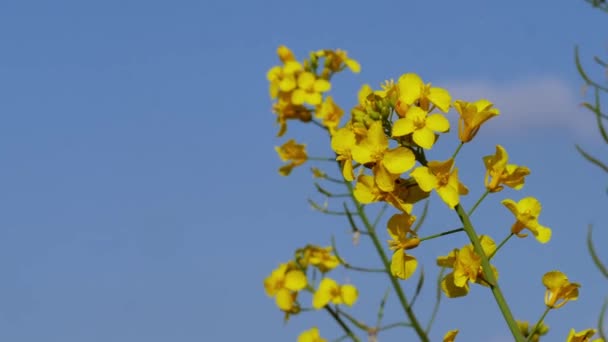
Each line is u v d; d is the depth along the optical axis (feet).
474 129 1.44
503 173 1.46
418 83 1.47
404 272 1.48
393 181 1.45
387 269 2.00
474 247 1.45
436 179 1.44
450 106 1.46
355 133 1.48
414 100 1.47
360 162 1.45
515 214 1.46
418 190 1.47
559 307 1.46
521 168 1.45
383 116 1.48
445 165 1.44
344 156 1.49
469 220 1.46
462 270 1.46
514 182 1.46
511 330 1.45
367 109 1.49
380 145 1.45
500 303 1.45
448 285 1.48
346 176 1.47
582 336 1.47
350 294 2.09
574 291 1.46
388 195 1.46
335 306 2.02
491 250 1.47
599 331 1.46
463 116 1.44
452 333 1.48
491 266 1.47
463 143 1.45
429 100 1.46
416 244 1.47
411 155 1.44
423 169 1.44
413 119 1.45
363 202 1.46
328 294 2.08
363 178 1.46
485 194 1.46
